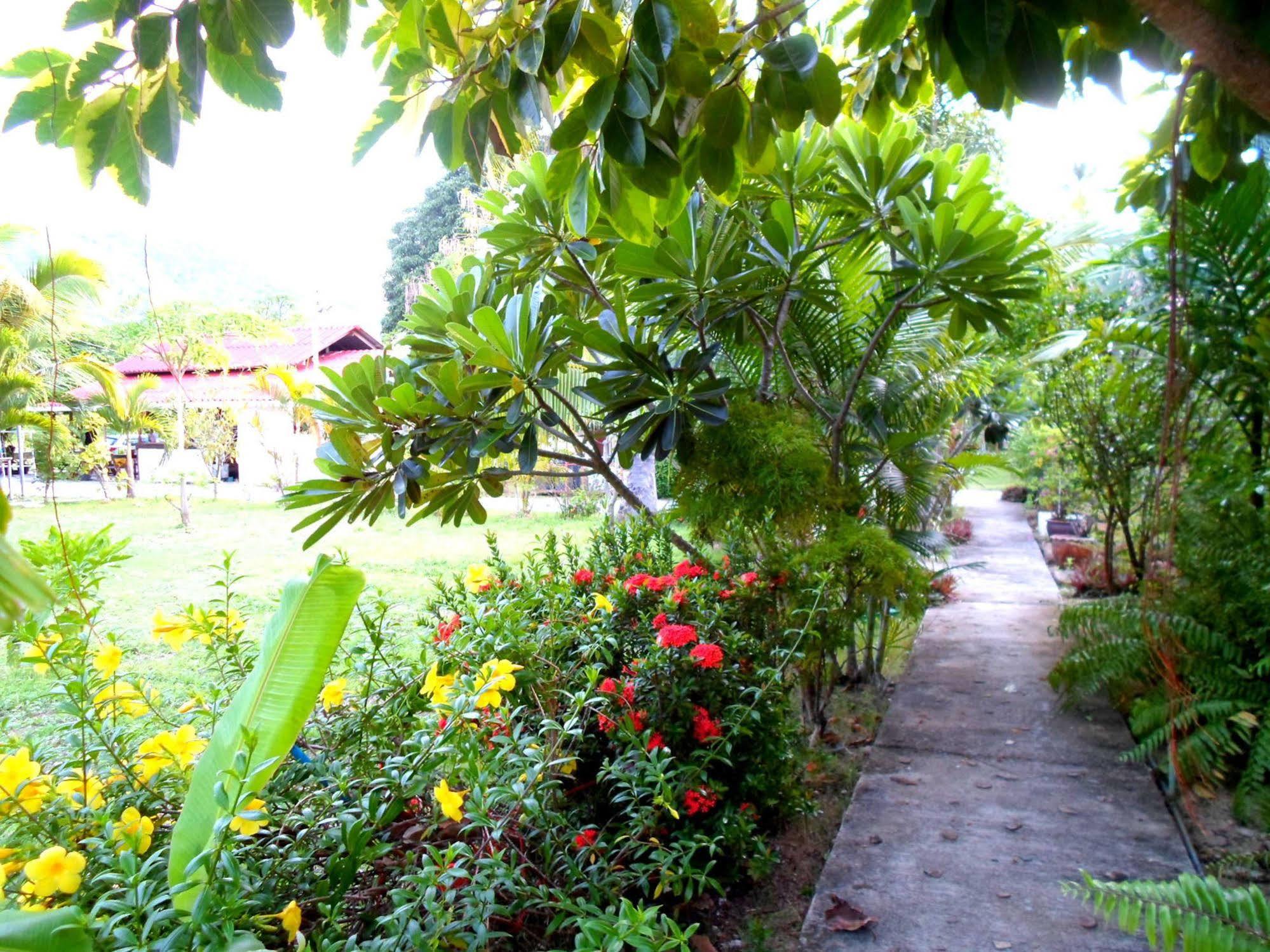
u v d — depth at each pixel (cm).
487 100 179
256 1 141
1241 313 332
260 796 167
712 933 225
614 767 192
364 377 290
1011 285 300
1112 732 344
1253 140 234
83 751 162
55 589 191
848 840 261
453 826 178
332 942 132
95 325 929
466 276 295
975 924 214
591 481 1307
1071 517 941
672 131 170
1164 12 105
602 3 153
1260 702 278
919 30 226
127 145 151
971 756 325
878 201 308
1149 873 238
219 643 210
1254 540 311
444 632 246
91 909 124
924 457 404
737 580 296
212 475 1591
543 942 173
